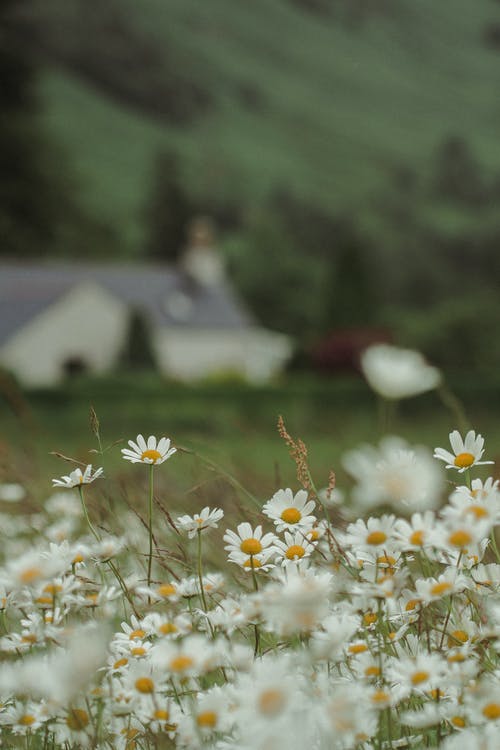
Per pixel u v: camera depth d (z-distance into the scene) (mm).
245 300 77062
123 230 82562
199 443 3391
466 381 27906
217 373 38656
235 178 146000
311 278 77938
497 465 2523
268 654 1822
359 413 27297
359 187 152500
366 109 194750
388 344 41875
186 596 1929
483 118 197500
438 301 105250
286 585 1643
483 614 1767
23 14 58500
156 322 54125
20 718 1620
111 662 1739
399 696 1507
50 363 48750
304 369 42625
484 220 134625
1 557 2916
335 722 1319
